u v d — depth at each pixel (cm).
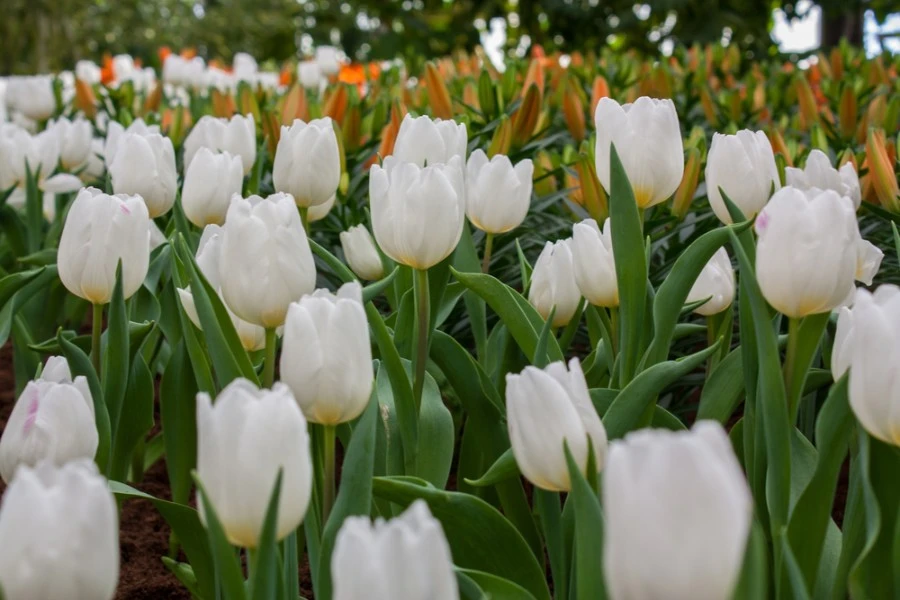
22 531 96
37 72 1683
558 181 348
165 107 461
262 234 148
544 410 123
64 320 359
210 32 2436
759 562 95
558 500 152
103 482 100
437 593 90
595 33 1052
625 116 186
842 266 135
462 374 185
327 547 140
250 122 277
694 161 264
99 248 179
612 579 82
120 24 2341
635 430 167
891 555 137
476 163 216
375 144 338
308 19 1391
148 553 246
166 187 234
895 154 304
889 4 1012
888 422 119
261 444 110
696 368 293
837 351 145
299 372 132
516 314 178
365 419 144
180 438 231
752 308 146
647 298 183
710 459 77
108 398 188
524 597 134
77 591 97
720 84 561
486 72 376
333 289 314
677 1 955
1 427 324
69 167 375
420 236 168
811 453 164
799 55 897
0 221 349
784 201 135
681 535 77
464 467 212
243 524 113
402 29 1159
